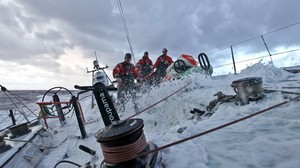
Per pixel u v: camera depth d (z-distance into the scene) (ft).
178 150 7.38
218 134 8.72
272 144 6.95
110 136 5.74
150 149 6.72
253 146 7.11
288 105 10.50
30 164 11.84
